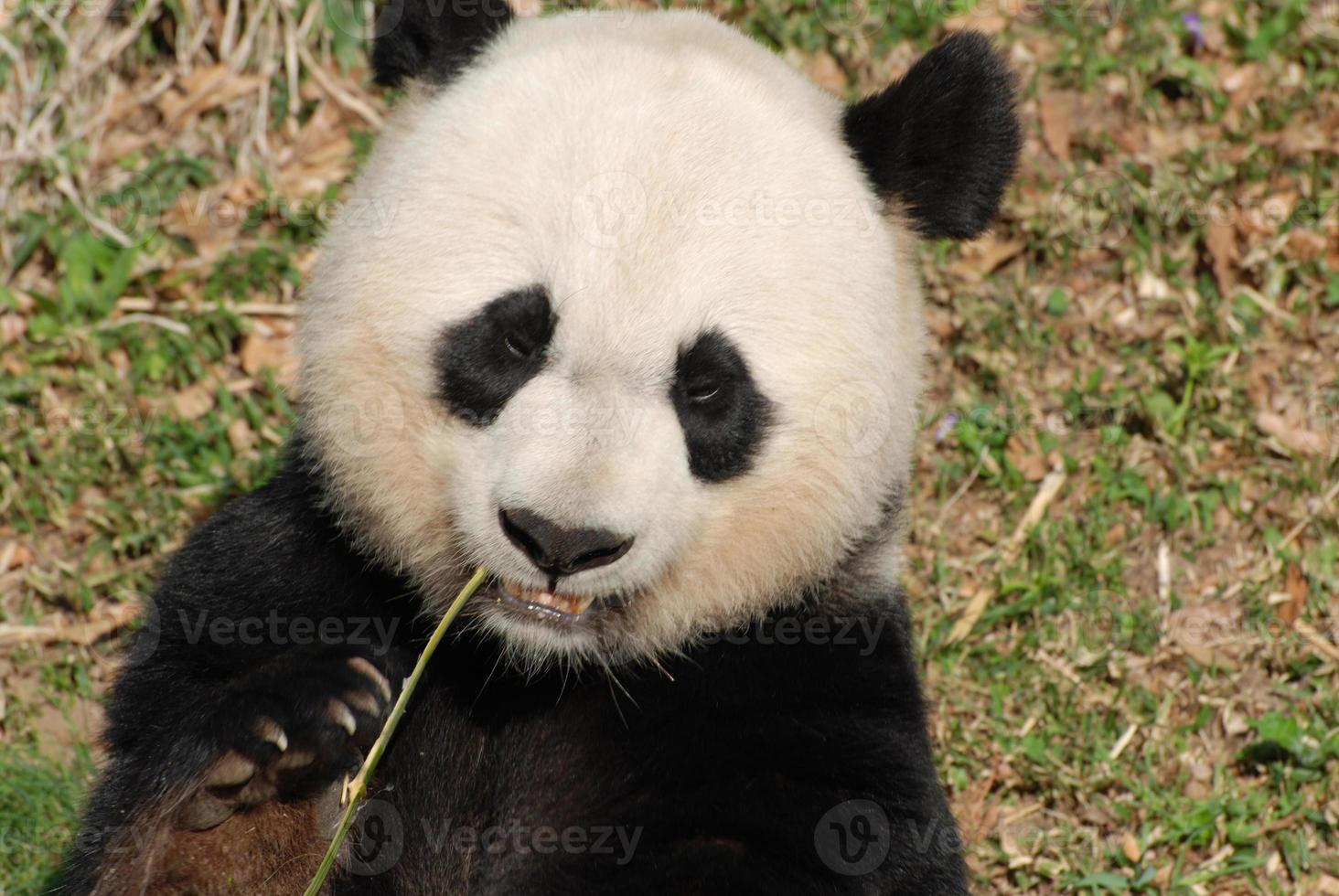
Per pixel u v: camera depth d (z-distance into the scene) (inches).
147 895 294.7
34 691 457.1
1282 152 573.9
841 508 306.3
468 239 284.2
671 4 601.6
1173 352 524.1
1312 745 432.1
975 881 405.7
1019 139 332.8
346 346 297.7
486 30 326.0
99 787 321.4
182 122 589.3
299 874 302.2
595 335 274.7
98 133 581.6
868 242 306.5
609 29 323.6
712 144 286.2
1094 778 433.4
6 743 438.0
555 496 265.3
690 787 309.0
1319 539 486.3
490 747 333.7
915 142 323.9
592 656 310.3
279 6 593.9
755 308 283.4
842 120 326.0
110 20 592.1
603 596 297.7
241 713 289.4
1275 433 507.2
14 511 499.2
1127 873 414.9
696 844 305.7
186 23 594.2
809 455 297.7
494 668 326.0
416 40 328.2
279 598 321.7
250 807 296.0
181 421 516.7
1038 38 612.7
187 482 503.2
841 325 294.5
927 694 448.5
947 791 422.9
